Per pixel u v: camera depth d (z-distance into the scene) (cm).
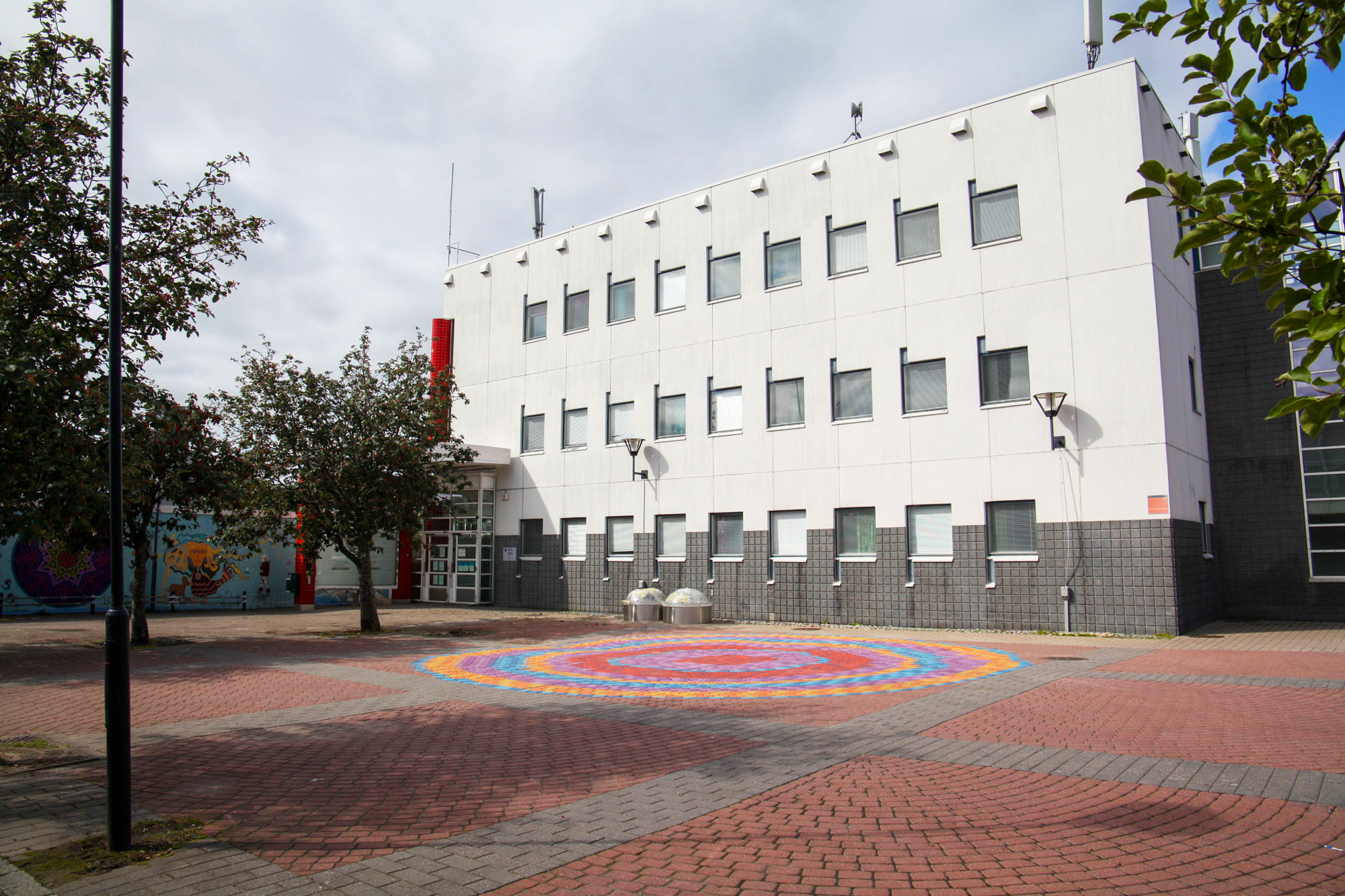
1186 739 809
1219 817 576
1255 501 2066
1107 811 593
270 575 2980
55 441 762
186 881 488
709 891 464
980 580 1962
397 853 527
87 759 793
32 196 853
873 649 1641
